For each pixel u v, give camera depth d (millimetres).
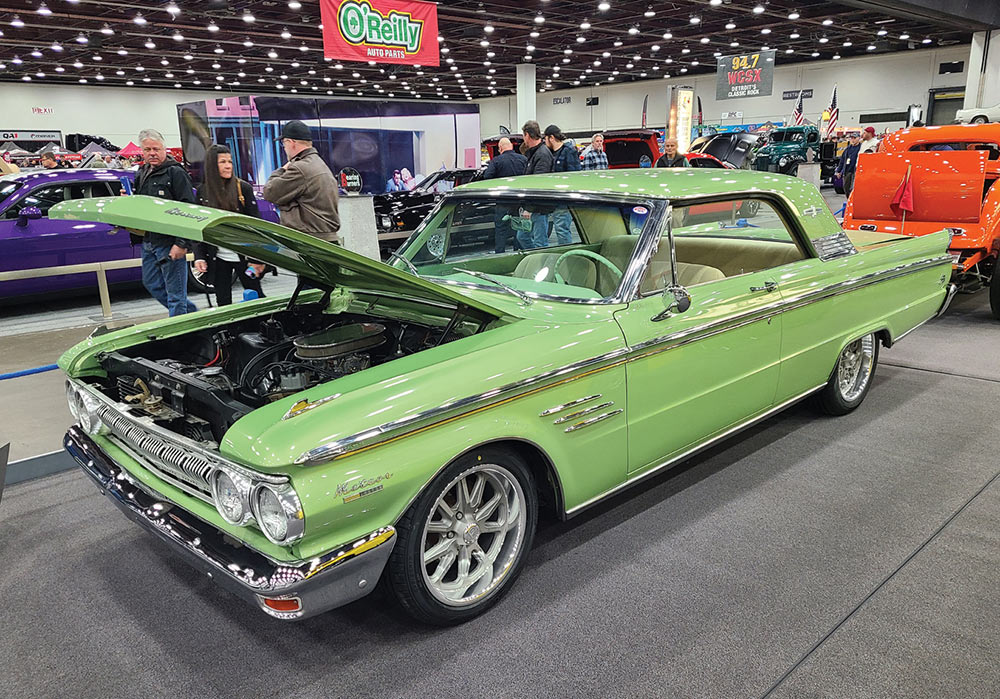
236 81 36250
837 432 4102
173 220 2180
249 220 2111
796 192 3650
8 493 3670
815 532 3029
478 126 14180
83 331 6980
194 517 2287
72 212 2545
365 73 33562
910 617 2453
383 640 2430
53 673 2312
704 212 3240
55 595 2754
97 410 2652
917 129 7926
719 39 27141
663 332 2805
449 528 2406
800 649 2307
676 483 3539
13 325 7559
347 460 2008
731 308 3115
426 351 2455
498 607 2582
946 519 3105
